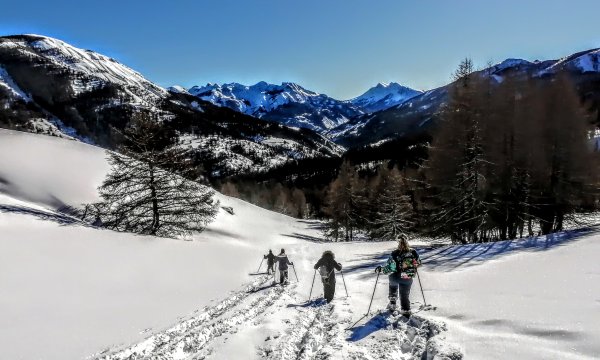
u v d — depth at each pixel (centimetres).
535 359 520
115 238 2219
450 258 1816
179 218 3177
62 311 1105
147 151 3019
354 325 838
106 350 809
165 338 874
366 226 5853
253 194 14000
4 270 1391
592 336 554
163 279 1698
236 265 2358
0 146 4291
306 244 4259
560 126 2675
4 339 852
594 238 1617
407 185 4762
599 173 2666
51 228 2064
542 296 828
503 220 2805
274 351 712
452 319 770
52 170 4134
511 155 2747
